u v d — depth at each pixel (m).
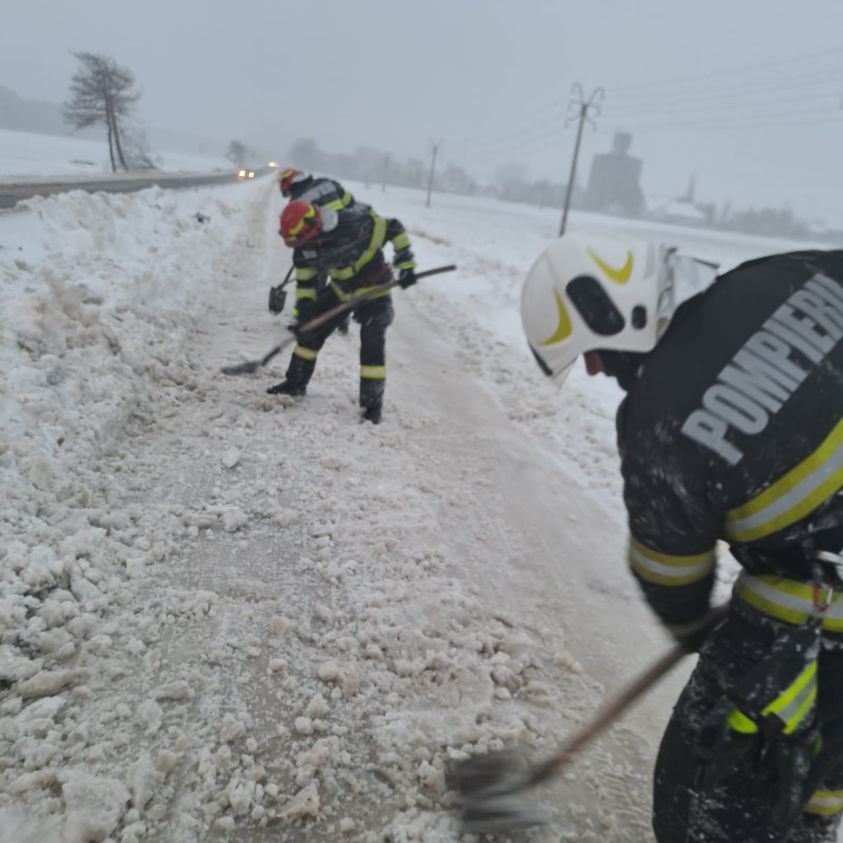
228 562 3.20
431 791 2.20
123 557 3.04
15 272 5.03
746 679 1.48
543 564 3.59
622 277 1.54
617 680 2.81
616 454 5.14
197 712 2.36
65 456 3.58
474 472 4.60
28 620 2.53
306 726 2.35
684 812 1.64
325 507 3.77
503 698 2.63
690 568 1.53
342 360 6.67
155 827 1.97
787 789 1.46
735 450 1.37
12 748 2.09
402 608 3.02
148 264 7.74
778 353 1.43
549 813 2.18
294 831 2.03
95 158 56.50
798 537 1.48
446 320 9.61
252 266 11.63
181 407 4.82
